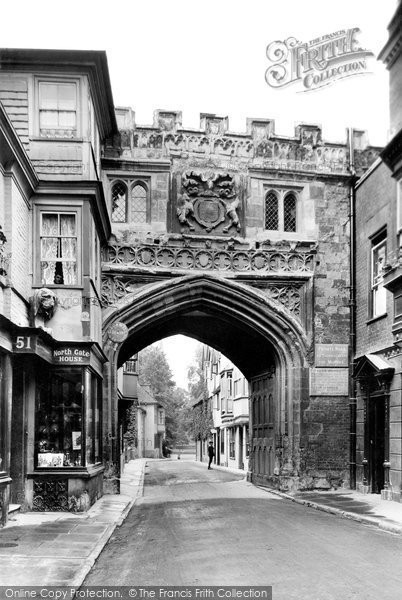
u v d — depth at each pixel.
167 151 20.64
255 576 8.02
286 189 21.41
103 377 19.48
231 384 45.88
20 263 14.50
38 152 16.05
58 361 15.08
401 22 17.05
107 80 17.33
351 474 20.56
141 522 13.57
